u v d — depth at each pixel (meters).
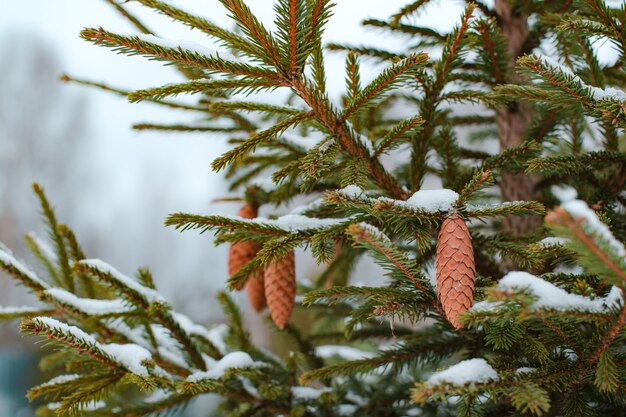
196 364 0.99
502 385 0.74
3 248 0.99
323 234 0.84
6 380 2.66
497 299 0.70
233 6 0.74
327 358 1.47
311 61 0.84
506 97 0.91
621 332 0.74
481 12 1.10
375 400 1.09
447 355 0.97
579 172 0.94
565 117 0.99
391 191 0.92
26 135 9.71
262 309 1.17
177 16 0.75
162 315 0.95
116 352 0.87
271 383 0.97
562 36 1.00
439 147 0.99
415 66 0.79
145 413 0.97
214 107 0.85
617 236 0.92
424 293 0.82
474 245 0.88
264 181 1.09
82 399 0.84
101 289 1.04
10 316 0.95
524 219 1.14
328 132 0.88
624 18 0.79
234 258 1.10
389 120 1.16
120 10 0.99
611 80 1.02
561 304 0.72
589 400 0.89
